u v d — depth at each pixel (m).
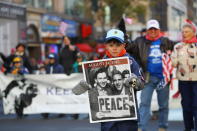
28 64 11.74
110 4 37.56
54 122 10.21
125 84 4.95
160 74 7.91
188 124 7.82
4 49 24.42
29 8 27.83
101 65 5.03
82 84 4.98
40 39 29.67
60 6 34.84
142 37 8.05
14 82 11.05
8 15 24.64
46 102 10.98
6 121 10.51
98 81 5.03
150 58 7.92
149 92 7.97
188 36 7.59
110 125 5.03
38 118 10.99
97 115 5.03
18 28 25.88
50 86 10.95
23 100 11.04
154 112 10.53
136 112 4.98
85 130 9.03
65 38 12.46
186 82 7.63
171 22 14.57
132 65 5.09
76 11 39.56
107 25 41.56
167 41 7.96
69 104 10.88
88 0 42.47
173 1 14.35
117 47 5.04
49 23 30.67
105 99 5.02
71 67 12.37
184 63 7.58
